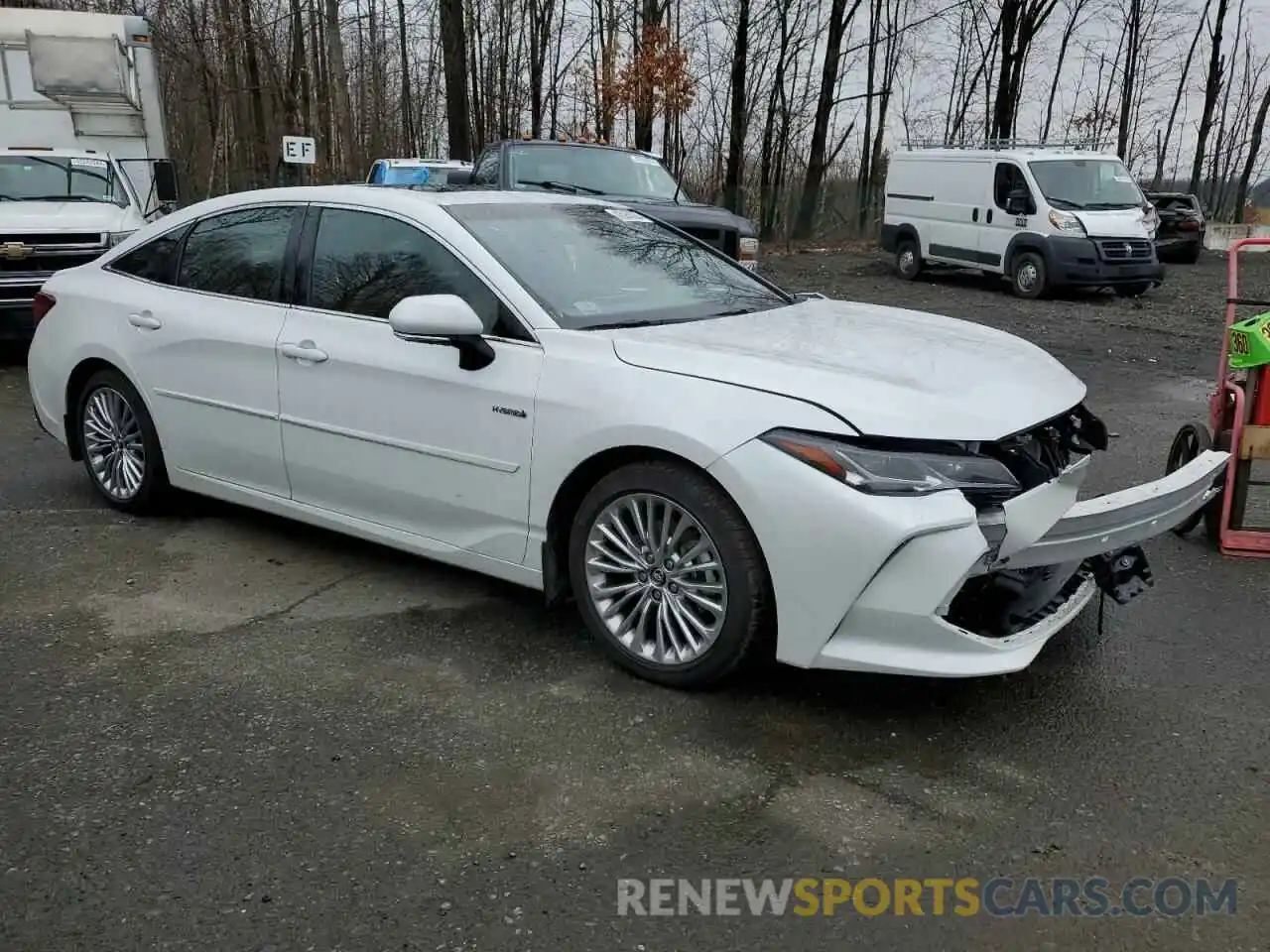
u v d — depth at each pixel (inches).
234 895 102.7
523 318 152.6
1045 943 97.5
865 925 99.6
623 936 97.9
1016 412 132.4
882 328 163.8
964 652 125.0
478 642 158.1
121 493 215.0
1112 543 139.7
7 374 368.8
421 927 98.7
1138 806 118.2
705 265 189.5
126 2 1062.4
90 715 136.1
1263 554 197.2
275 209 187.9
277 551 196.1
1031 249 630.5
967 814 116.4
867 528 121.5
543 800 118.3
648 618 144.4
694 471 134.9
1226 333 202.4
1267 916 101.0
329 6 959.0
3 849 109.3
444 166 652.1
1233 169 1596.9
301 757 126.7
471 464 155.9
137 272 210.4
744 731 133.0
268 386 181.0
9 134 464.8
